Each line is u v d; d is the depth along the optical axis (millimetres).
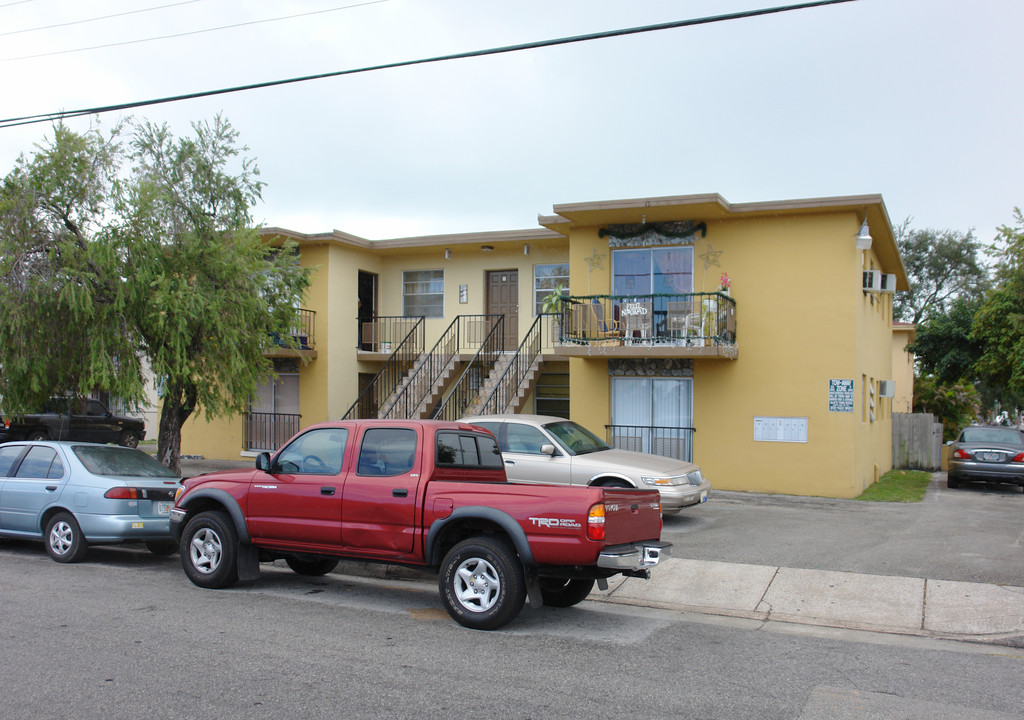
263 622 7324
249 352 13586
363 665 6031
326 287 20047
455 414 19234
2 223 11938
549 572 7121
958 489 18234
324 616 7625
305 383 20250
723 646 6840
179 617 7445
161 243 12484
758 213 16328
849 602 8195
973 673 6188
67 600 8094
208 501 8961
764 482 16297
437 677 5770
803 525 12242
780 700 5434
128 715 4941
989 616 7648
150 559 10758
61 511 10312
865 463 17562
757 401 16422
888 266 22203
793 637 7234
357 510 7820
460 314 21047
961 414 32969
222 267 12758
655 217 16797
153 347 12727
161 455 13336
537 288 20359
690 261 17094
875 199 15422
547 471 12258
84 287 11695
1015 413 56719
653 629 7406
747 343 16547
